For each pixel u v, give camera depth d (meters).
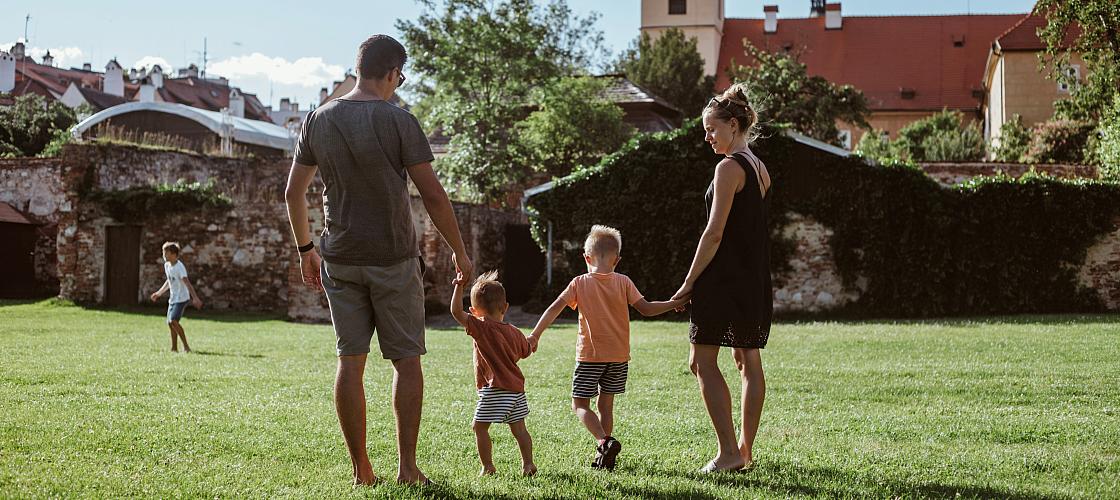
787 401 7.36
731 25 63.16
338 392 3.91
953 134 41.06
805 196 20.64
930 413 6.62
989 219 20.12
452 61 33.91
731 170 4.34
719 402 4.39
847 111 41.41
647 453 4.93
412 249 4.01
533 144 34.94
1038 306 20.11
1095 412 6.67
